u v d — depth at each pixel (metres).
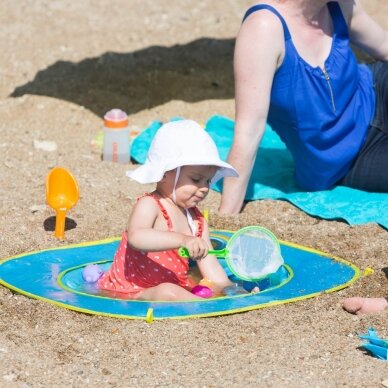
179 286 12.01
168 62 21.75
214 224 14.17
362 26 15.27
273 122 14.97
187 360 10.36
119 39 23.22
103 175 15.99
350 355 10.39
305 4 14.19
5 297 11.82
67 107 19.23
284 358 10.36
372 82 15.33
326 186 15.33
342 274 12.47
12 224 14.02
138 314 11.28
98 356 10.48
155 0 26.53
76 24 24.28
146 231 11.67
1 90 20.23
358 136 15.02
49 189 13.77
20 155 16.89
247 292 12.20
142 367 10.24
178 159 11.77
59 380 9.95
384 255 13.10
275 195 15.18
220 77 21.08
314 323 11.16
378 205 14.55
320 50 14.52
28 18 24.56
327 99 14.53
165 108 19.39
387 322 11.08
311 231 13.95
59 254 13.15
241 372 10.06
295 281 12.30
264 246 11.92
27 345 10.67
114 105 19.52
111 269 12.38
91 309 11.39
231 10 25.62
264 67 14.03
